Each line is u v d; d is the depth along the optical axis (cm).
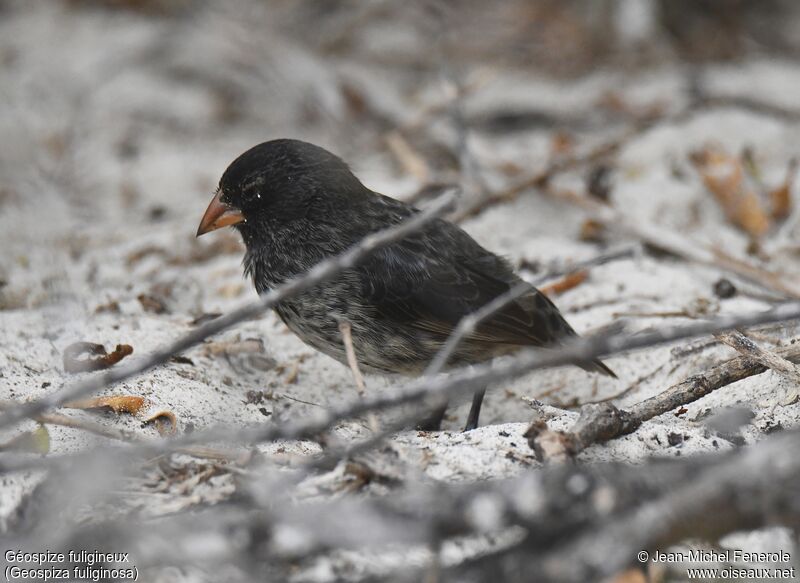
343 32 1903
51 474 633
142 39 1939
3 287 1114
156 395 823
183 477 669
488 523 562
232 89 1841
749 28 1927
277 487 619
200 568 576
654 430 731
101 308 1045
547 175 1301
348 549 579
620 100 1677
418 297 892
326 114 1714
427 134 1588
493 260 953
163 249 1266
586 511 560
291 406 866
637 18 1862
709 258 1129
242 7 1944
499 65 1853
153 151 1678
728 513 548
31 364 865
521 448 703
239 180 939
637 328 998
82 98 1808
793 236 1250
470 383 619
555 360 623
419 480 635
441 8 1842
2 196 1468
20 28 2019
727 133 1540
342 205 929
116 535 577
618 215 1227
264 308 649
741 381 817
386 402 618
